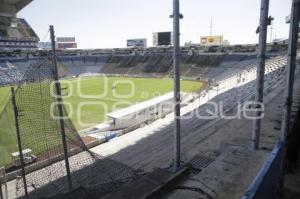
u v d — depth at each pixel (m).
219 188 6.45
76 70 86.19
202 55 74.00
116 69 83.81
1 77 65.12
